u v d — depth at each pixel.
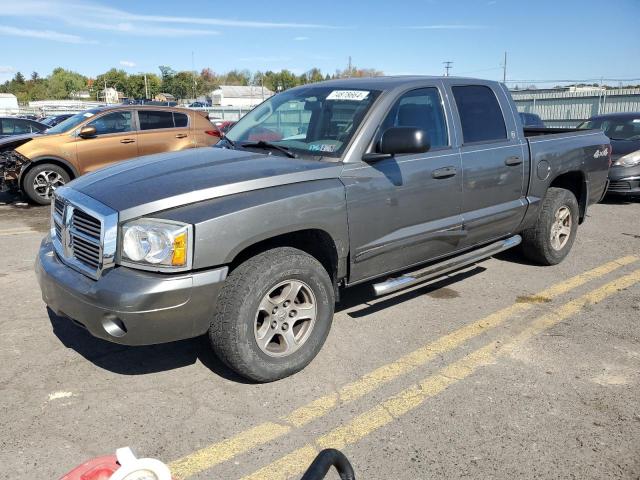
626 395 3.42
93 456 2.84
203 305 3.16
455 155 4.49
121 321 3.04
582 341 4.16
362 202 3.81
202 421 3.15
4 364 3.77
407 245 4.19
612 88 29.67
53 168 9.91
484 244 5.13
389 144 3.76
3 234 7.61
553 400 3.37
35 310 4.71
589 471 2.75
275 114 4.62
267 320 3.44
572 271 5.80
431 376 3.65
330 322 3.75
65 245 3.47
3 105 51.28
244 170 3.55
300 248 3.84
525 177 5.21
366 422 3.15
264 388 3.49
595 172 6.10
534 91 34.59
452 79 4.75
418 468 2.77
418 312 4.71
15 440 2.96
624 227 7.89
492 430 3.07
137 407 3.28
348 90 4.36
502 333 4.30
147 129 10.69
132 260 3.09
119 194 3.30
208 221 3.10
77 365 3.77
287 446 2.94
